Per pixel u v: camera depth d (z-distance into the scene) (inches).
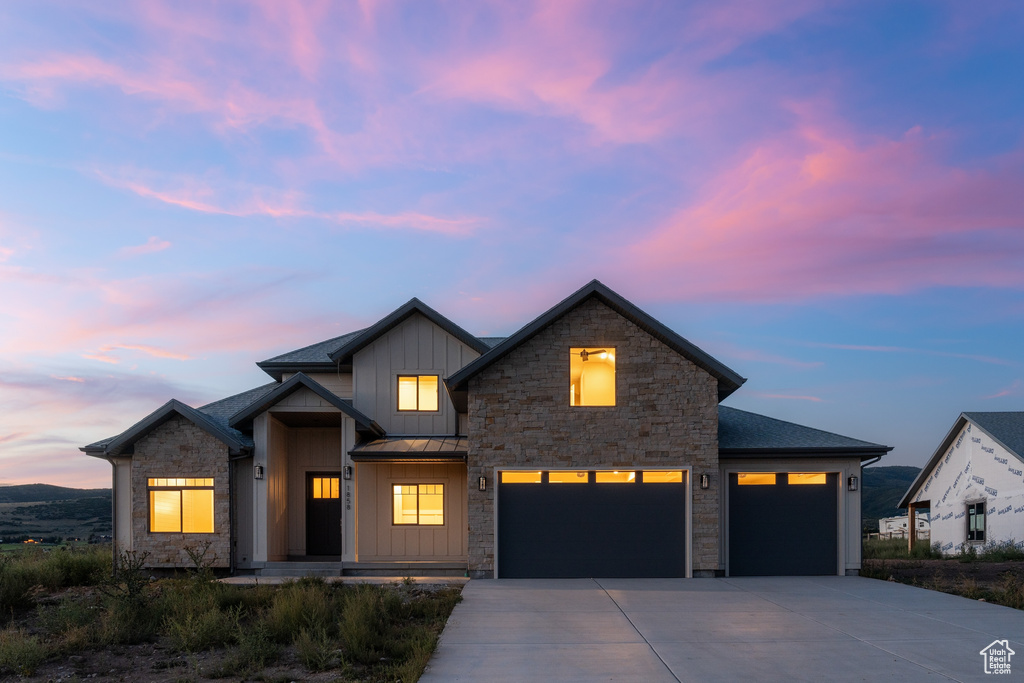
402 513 764.0
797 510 716.7
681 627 466.6
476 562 690.2
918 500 1285.7
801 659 387.9
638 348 705.6
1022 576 695.7
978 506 1112.2
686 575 687.7
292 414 769.6
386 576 727.7
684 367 703.1
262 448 753.0
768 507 716.0
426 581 673.6
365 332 812.0
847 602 557.0
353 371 824.9
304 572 735.1
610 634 446.9
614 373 705.6
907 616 502.3
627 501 698.2
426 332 827.4
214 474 732.0
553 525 696.4
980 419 1112.8
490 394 703.7
